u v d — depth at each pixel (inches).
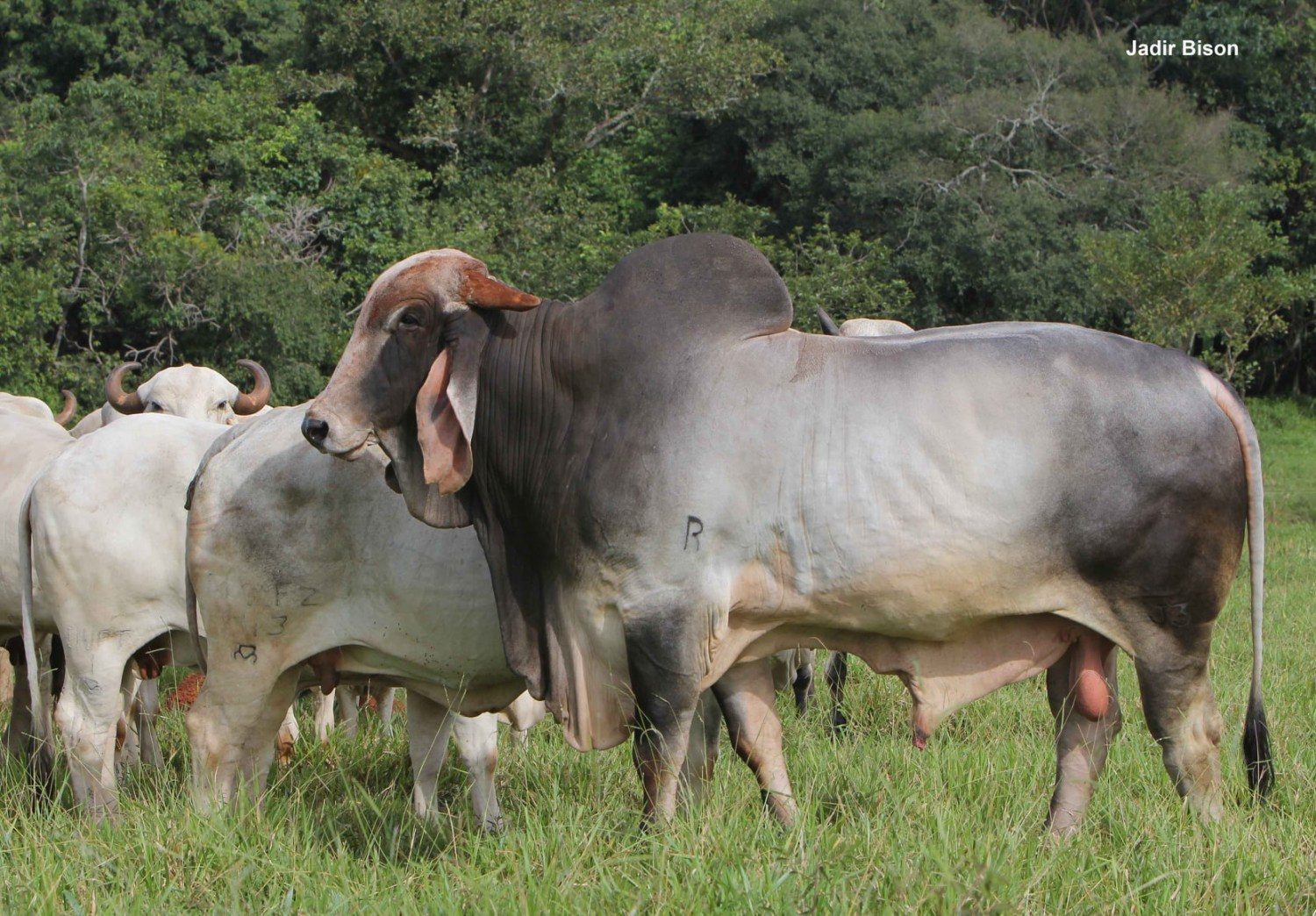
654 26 2444.6
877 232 2245.3
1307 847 431.2
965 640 456.4
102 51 3080.7
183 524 573.3
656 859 387.9
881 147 2201.0
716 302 452.1
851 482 429.1
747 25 2497.5
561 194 2289.6
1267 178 2524.6
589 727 475.2
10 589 630.5
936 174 2170.3
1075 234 2137.1
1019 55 2333.9
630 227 2581.2
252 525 522.3
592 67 2415.1
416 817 538.9
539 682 489.7
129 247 1915.6
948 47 2345.0
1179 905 373.1
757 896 350.9
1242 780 521.7
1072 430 427.2
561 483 458.9
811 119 2309.3
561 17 2452.0
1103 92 2263.8
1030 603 436.5
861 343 447.8
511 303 456.1
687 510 437.7
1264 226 2271.2
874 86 2349.9
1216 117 2407.7
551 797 528.7
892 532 427.2
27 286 1777.8
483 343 466.6
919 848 387.9
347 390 463.5
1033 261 2118.6
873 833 410.9
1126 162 2225.6
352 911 392.5
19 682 683.4
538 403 462.3
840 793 499.2
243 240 1973.4
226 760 534.3
